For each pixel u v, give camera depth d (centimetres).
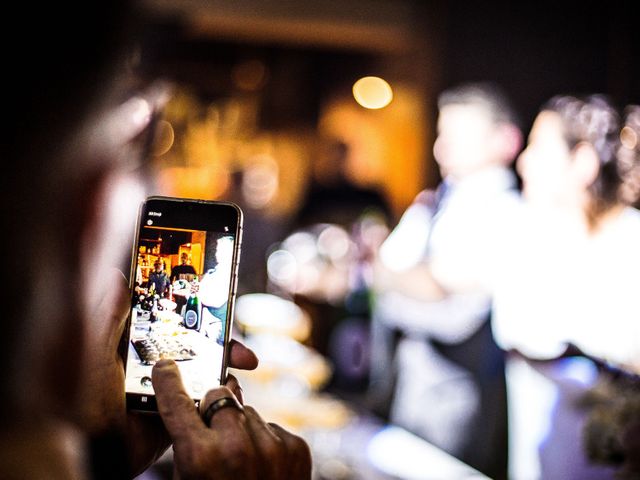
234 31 504
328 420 232
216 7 462
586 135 269
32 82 31
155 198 75
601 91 304
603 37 303
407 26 473
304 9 477
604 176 260
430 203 341
